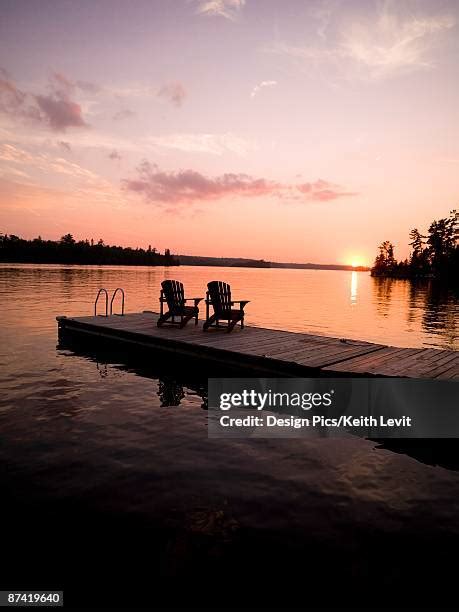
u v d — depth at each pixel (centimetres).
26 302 2283
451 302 3366
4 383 764
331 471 455
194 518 352
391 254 13312
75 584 277
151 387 769
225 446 514
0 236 14050
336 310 2467
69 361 962
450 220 8888
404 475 453
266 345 873
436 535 338
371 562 302
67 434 534
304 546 318
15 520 346
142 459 468
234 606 260
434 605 263
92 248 17075
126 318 1291
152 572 288
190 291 3716
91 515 354
